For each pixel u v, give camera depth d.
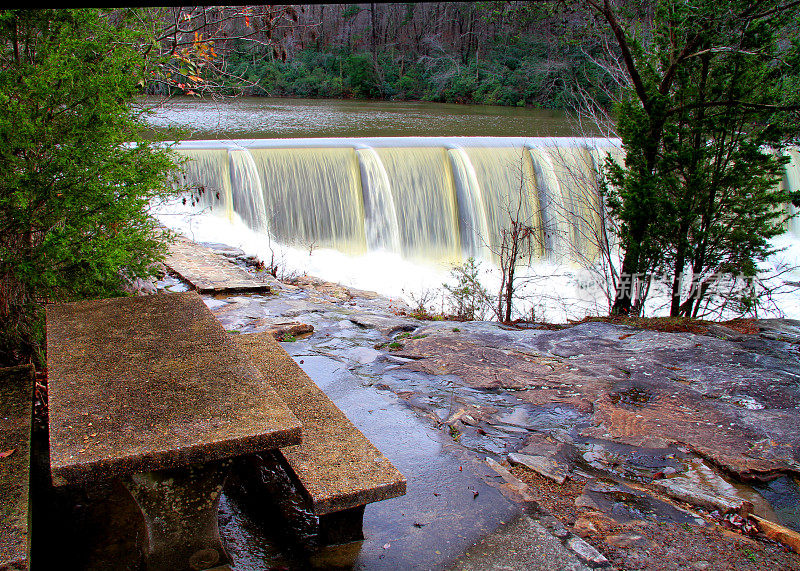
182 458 2.13
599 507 3.34
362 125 23.36
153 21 5.19
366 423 4.05
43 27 4.11
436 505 3.01
